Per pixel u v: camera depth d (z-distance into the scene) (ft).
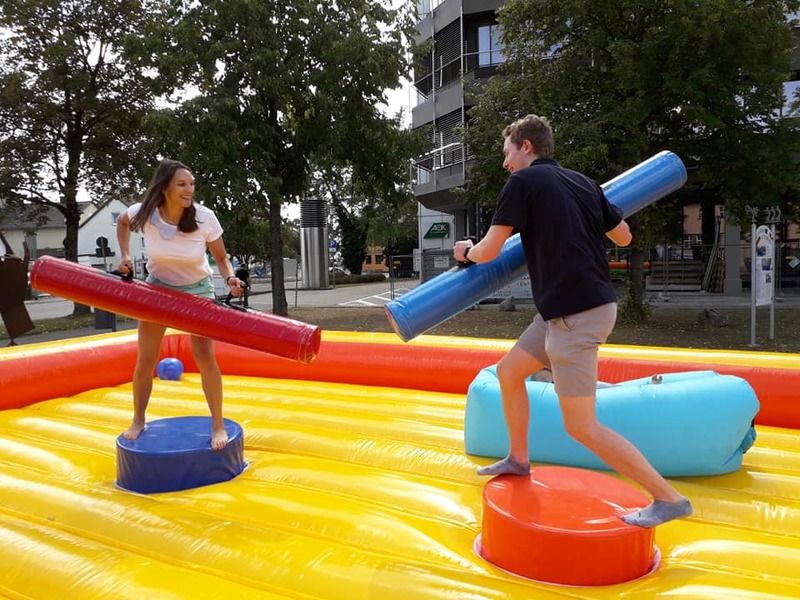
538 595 7.57
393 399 17.22
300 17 46.52
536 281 8.18
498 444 12.17
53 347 19.03
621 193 11.37
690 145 39.04
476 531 9.61
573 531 7.79
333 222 167.43
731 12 34.86
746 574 8.35
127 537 9.59
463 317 50.37
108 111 58.75
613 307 7.99
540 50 43.14
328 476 11.64
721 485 11.13
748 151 37.60
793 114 54.34
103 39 56.85
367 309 61.87
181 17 46.14
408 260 145.07
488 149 42.91
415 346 19.04
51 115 56.44
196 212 11.55
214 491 11.13
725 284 65.72
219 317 10.49
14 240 135.95
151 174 46.42
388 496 10.86
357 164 51.39
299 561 8.55
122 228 11.52
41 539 9.29
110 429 14.96
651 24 37.78
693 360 16.26
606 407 11.43
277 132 48.34
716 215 69.41
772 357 16.08
